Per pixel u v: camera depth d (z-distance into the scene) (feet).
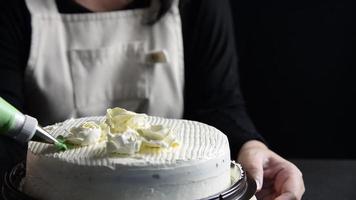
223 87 4.09
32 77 4.00
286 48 5.32
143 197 2.16
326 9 5.20
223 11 4.29
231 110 3.98
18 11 3.97
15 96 3.84
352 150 5.49
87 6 4.13
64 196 2.20
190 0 4.18
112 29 4.09
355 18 5.19
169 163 2.16
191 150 2.31
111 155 2.21
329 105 5.42
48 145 2.35
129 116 2.47
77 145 2.33
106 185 2.14
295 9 5.23
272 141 5.57
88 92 4.03
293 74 5.37
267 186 2.99
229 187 2.38
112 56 4.05
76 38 4.05
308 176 3.32
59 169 2.19
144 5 4.16
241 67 5.42
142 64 4.07
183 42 4.19
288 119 5.49
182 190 2.20
